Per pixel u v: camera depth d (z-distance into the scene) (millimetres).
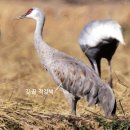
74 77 13477
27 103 14797
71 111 13734
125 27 24375
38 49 13883
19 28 26516
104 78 18609
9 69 19953
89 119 12734
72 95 13672
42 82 18172
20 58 21844
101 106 13391
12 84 17797
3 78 18781
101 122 12641
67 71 13523
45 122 12461
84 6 28688
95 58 17297
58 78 13648
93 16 27672
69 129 12359
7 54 22281
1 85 17531
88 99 13461
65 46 23547
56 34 26266
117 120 12773
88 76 13469
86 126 12500
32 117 12625
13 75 19156
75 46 23469
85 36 17234
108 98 13250
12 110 12945
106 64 20281
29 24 26922
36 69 19953
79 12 27875
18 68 20062
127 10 27547
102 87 13375
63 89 13758
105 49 17109
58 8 28297
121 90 16672
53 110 14445
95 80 13438
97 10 27953
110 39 16719
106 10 27875
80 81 13453
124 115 13602
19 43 23875
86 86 13422
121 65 20391
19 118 12531
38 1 32906
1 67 20250
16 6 28453
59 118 12656
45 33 26438
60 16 27734
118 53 22078
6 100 14289
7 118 12469
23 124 12336
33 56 22266
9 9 28000
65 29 26969
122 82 17531
